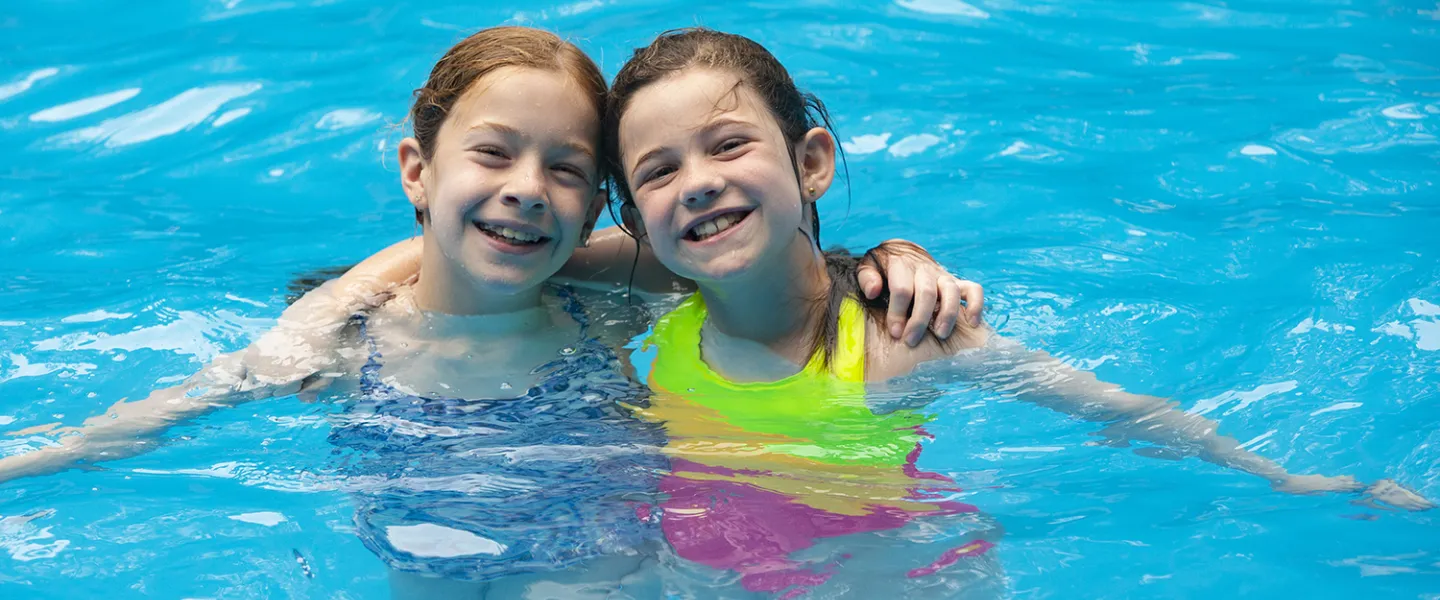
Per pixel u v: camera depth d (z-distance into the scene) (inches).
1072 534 95.7
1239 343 123.3
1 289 140.3
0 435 109.7
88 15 228.8
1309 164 168.1
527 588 91.4
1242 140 176.2
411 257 135.8
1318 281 135.4
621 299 132.4
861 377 116.6
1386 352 120.0
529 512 99.4
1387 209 153.3
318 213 163.8
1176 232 150.9
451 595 91.3
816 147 118.9
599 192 121.5
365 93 196.1
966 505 100.0
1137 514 98.0
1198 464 104.7
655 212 111.3
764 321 119.1
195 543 96.3
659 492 101.8
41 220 160.4
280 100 195.0
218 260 148.8
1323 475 101.5
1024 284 138.0
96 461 107.0
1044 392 115.2
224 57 209.3
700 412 114.5
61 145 183.6
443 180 114.9
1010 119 186.7
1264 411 110.9
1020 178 168.4
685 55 113.3
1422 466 102.5
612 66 194.9
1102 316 130.0
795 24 219.8
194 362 122.8
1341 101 187.8
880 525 97.4
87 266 146.9
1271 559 91.9
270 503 101.5
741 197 109.4
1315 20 222.2
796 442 109.3
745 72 113.0
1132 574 91.0
